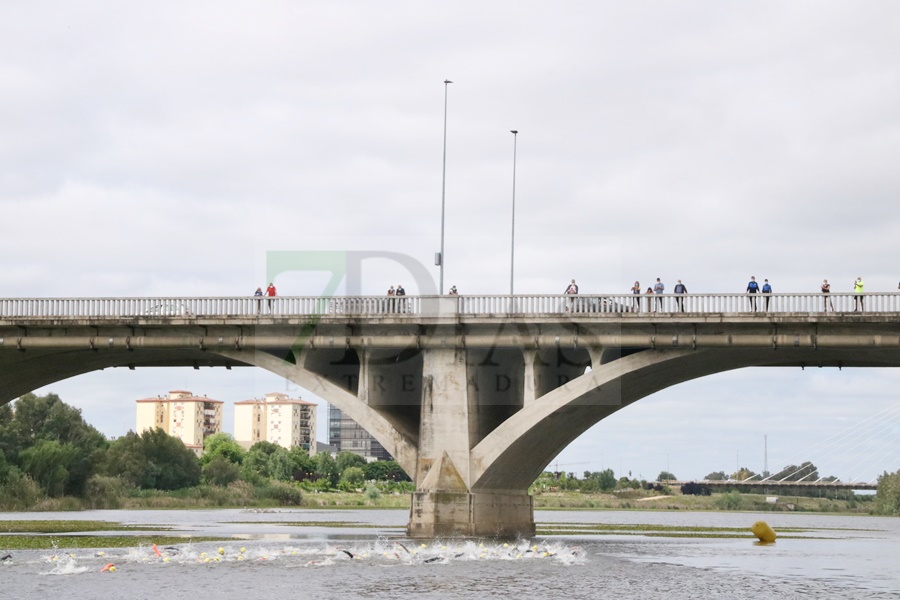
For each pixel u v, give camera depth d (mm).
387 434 72438
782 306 67000
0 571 57562
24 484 152625
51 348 76875
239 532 89812
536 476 79812
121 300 75125
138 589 51906
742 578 58781
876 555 74812
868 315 65625
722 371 76938
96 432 190375
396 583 54094
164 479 192375
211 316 74062
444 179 78062
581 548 72312
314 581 54625
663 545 80375
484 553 65875
